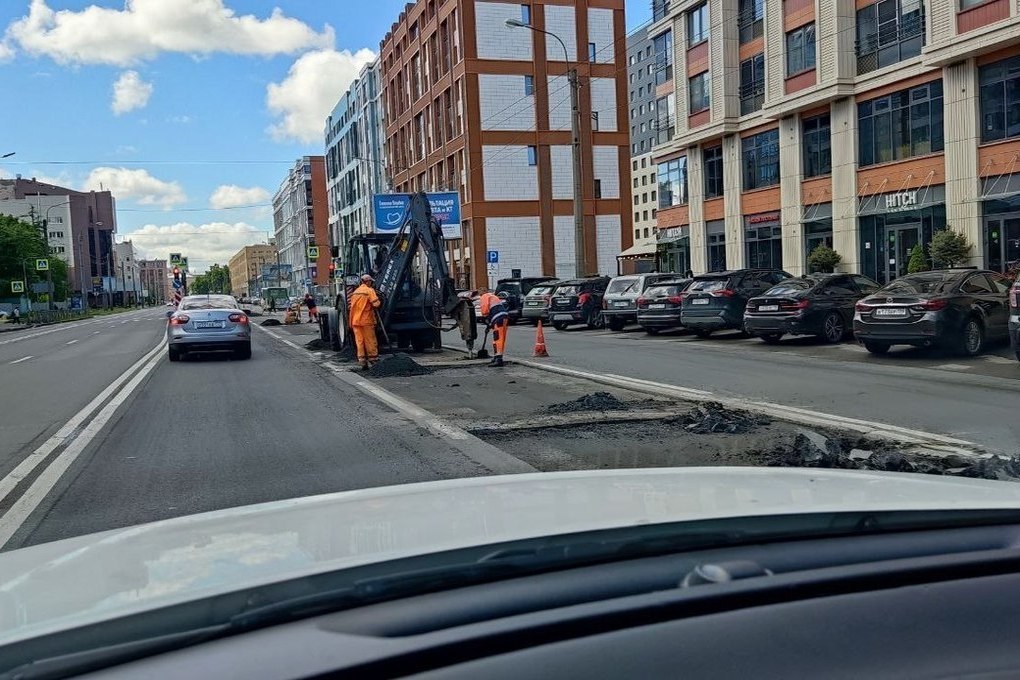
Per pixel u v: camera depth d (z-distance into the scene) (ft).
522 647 4.36
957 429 25.20
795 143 95.25
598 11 162.61
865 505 6.22
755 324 56.44
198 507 19.26
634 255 142.51
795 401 31.58
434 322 56.80
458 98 160.35
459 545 5.31
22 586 5.27
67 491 21.17
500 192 157.38
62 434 29.81
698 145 114.01
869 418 27.45
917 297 43.86
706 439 24.76
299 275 387.75
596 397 32.32
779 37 95.91
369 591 4.68
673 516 5.91
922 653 4.69
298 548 5.63
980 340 44.73
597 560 5.22
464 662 4.24
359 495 7.80
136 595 4.76
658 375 41.50
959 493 6.83
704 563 5.25
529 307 91.15
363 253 60.13
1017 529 5.95
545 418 29.25
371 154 236.02
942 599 5.04
